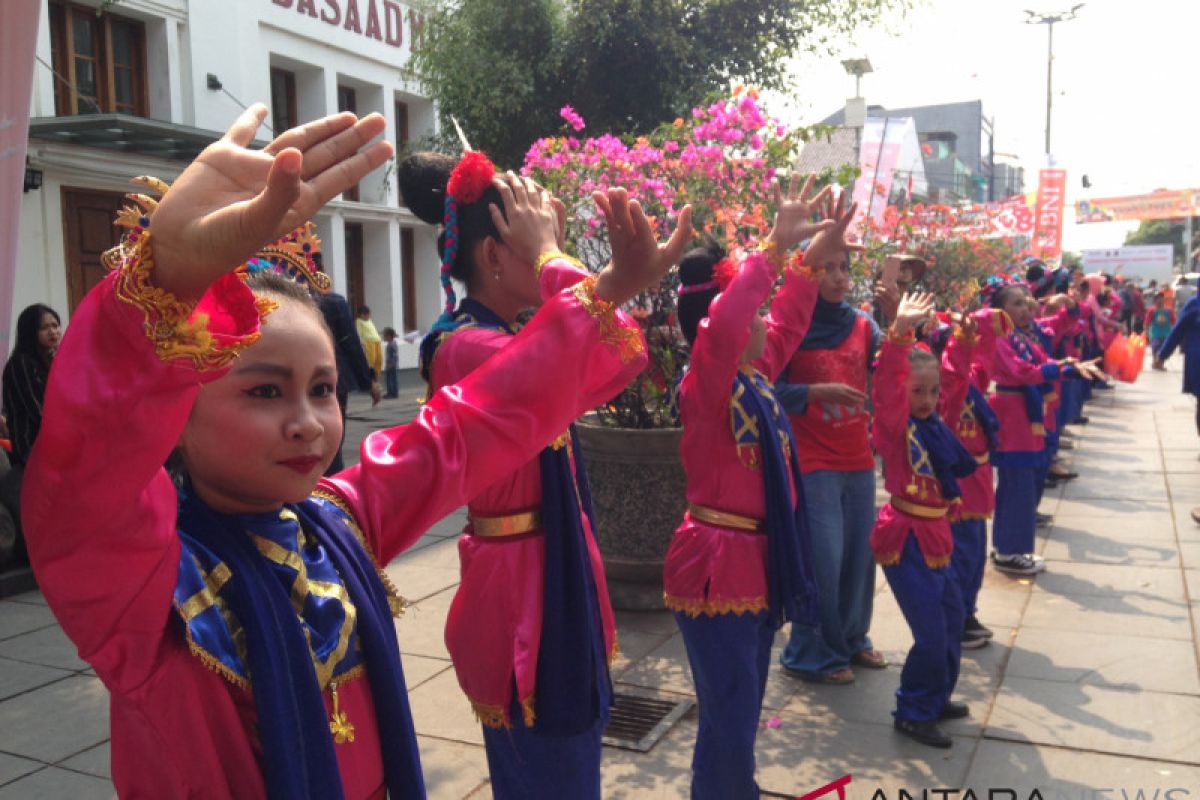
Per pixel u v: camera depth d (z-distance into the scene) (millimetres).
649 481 4895
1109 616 4969
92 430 866
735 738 2732
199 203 865
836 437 4027
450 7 10383
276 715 1047
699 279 3262
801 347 4102
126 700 1039
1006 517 5715
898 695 3621
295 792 1039
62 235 10195
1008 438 5637
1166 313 20188
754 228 4852
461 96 9828
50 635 4637
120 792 1090
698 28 9750
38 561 928
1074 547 6379
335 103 13883
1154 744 3492
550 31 9797
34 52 1682
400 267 15711
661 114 9852
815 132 5098
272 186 807
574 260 1818
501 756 2111
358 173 1020
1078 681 4109
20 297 9719
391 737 1231
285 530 1186
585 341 1484
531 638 2010
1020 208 19266
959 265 12359
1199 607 5090
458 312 2166
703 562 2770
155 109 11281
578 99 9883
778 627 2803
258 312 989
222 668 1034
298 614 1145
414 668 4145
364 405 14000
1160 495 7887
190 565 1065
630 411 5270
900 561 3533
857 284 7047
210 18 11656
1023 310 5602
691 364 2871
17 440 5438
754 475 2799
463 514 7008
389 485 1370
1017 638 4676
